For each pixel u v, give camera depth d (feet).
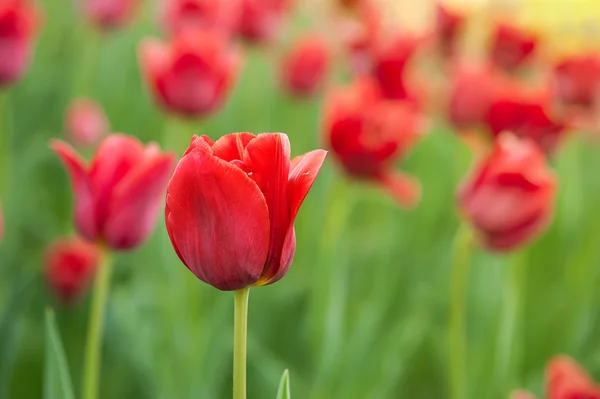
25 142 7.15
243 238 3.69
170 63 4.87
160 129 7.04
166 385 4.79
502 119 5.02
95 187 4.19
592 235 5.71
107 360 5.06
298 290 5.45
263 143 3.70
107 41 7.76
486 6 7.68
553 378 4.08
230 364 5.12
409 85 5.36
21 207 5.79
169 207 3.70
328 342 4.94
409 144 4.97
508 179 4.51
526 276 5.59
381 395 4.84
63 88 7.77
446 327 5.43
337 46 7.66
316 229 5.59
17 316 4.62
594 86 5.21
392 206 5.98
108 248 4.22
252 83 7.65
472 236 4.60
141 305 5.18
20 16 4.96
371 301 5.29
